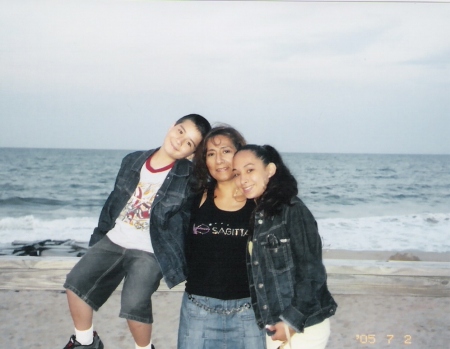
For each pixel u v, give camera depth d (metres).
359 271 3.77
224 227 2.04
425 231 9.68
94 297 2.57
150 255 2.53
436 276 3.76
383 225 10.43
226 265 2.02
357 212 12.94
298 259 1.91
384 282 3.78
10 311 3.47
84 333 2.60
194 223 2.13
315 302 1.87
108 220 2.71
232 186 2.11
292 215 1.94
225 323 2.04
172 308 3.61
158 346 3.08
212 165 2.12
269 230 1.98
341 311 3.53
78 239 9.02
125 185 2.63
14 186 15.37
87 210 13.20
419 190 15.21
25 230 9.97
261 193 1.99
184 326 2.12
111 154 16.86
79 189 15.57
